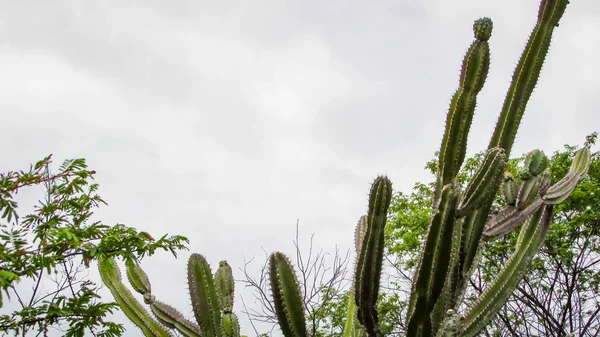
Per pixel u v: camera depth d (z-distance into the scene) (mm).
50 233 4566
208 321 5211
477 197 4469
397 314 11773
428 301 4359
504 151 4762
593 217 11336
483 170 4504
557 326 10203
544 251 11383
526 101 5293
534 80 5277
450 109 4828
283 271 4543
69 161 5148
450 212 4336
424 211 13297
